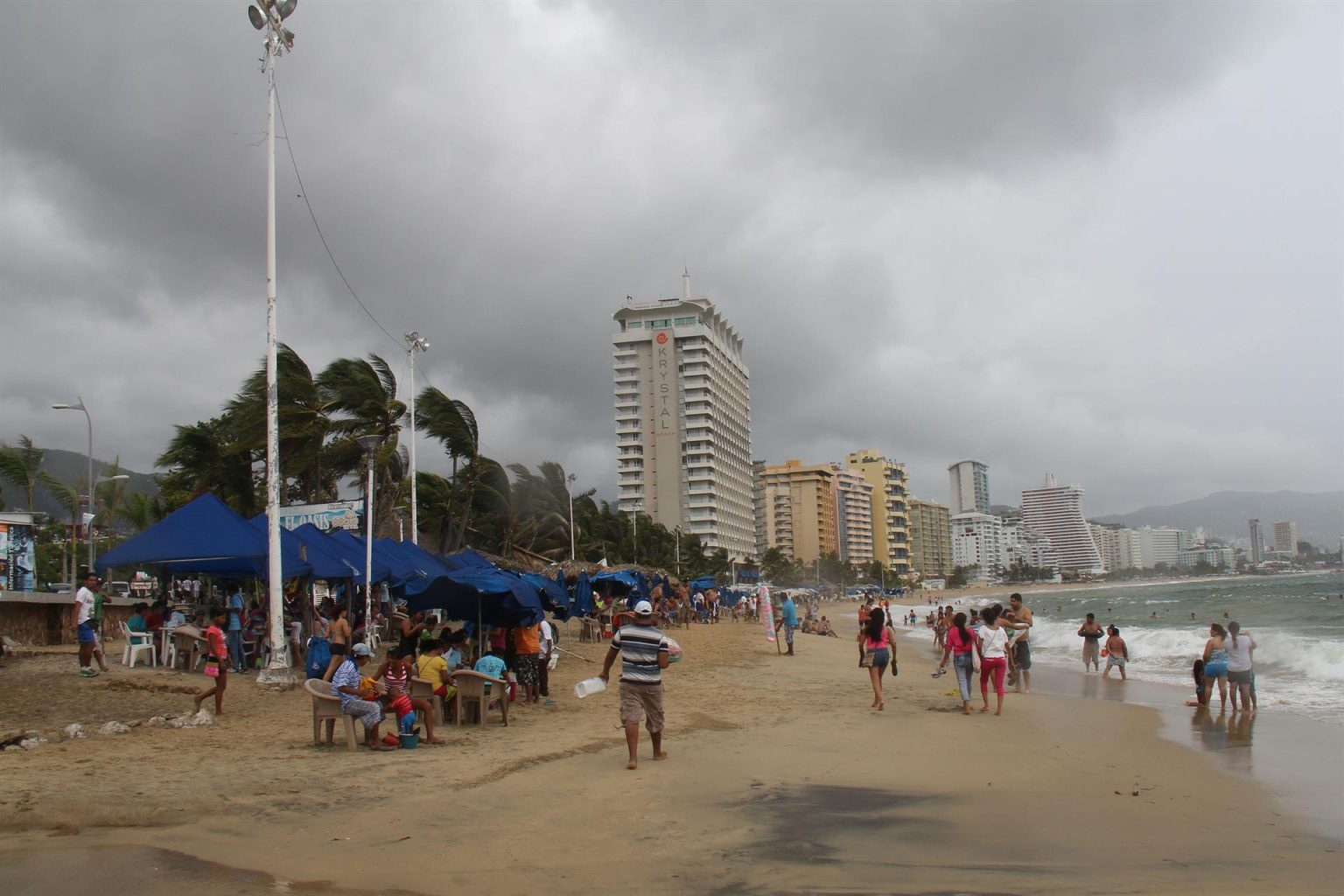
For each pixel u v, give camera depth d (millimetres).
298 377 28406
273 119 18078
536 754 10258
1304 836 7082
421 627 15992
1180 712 14961
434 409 38688
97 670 16969
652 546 100938
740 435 157875
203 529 18672
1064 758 10617
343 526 20516
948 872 6027
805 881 5773
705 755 10422
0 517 29281
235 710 13891
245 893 5348
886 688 18797
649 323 142125
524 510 61219
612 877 5832
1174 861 6328
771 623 35344
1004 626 18641
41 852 6137
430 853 6312
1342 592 91438
